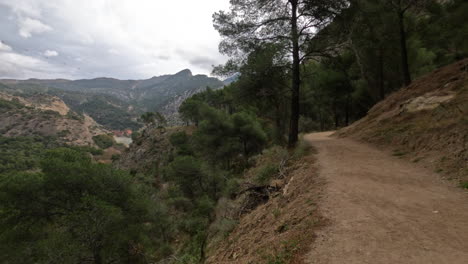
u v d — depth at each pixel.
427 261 2.58
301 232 3.67
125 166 90.94
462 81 9.84
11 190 15.32
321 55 12.51
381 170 6.56
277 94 13.29
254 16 12.60
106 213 15.20
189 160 32.94
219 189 27.19
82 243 14.69
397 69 22.94
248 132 33.09
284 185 7.18
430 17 20.91
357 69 24.09
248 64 12.52
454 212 3.71
